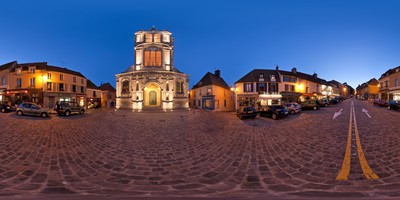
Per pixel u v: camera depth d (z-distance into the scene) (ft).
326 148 27.61
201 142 33.63
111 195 14.66
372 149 26.21
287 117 70.03
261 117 74.64
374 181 17.07
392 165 20.34
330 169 20.16
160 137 37.96
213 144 32.12
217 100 134.00
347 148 27.12
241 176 19.17
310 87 162.91
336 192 14.89
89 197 14.21
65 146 30.04
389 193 14.46
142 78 106.52
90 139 35.45
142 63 112.06
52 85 124.47
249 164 22.52
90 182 17.79
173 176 19.35
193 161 23.91
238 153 26.84
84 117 75.46
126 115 81.46
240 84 135.64
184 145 31.68
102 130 45.55
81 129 46.39
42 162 22.82
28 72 119.85
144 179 18.60
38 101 118.01
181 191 15.60
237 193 14.98
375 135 34.40
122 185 17.12
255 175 19.36
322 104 112.88
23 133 38.96
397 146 26.68
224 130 45.85
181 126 52.85
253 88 133.08
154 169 21.29
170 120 66.33
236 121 64.44
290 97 139.03
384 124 45.80
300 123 53.72
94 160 23.99
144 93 113.39
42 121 59.72
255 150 28.12
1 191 15.56
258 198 13.76
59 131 42.80
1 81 127.13
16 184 17.08
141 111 96.99
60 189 16.08
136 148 29.86
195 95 154.20
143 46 112.88
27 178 18.44
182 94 114.62
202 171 20.67
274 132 41.81
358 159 22.66
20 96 119.24
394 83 130.62
